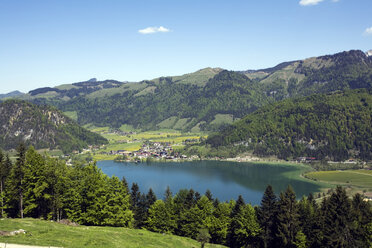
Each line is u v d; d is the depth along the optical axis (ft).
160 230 314.14
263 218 303.27
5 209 263.29
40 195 247.09
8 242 147.95
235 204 332.39
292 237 278.46
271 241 297.12
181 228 321.93
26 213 261.44
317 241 268.41
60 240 168.55
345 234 256.11
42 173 250.16
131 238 224.12
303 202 333.62
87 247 167.73
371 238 254.47
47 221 219.41
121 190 287.89
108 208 265.13
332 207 268.21
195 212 313.12
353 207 287.48
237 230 305.53
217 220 312.09
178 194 369.30
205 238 259.80
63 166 281.54
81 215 254.27
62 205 254.27
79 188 257.75
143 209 350.84
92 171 269.23
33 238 162.61
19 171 247.70
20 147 251.80
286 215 283.18
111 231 230.48
